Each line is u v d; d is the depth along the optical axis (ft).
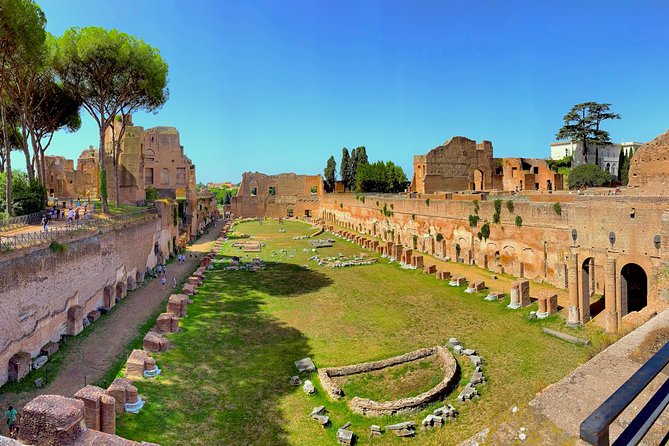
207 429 59.31
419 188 268.82
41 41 109.19
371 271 157.69
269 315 107.34
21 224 106.73
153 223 161.89
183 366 77.46
